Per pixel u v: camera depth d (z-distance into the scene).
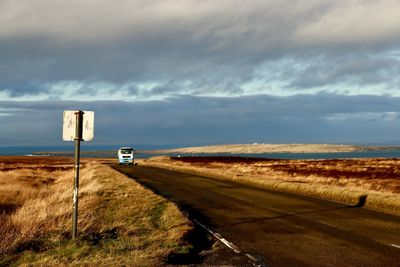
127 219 12.27
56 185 26.77
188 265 7.68
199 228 11.75
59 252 8.16
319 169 48.38
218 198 19.61
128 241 9.23
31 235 9.17
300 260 8.17
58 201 16.30
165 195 20.86
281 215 14.28
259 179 29.34
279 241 10.00
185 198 19.59
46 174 40.12
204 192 22.45
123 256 7.88
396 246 9.44
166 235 10.08
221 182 29.75
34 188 23.42
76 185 9.31
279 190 23.81
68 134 9.13
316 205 17.09
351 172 42.50
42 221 10.95
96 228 10.52
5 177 30.88
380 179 33.31
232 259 8.23
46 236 9.53
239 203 17.72
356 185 28.09
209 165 62.16
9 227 10.09
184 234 10.17
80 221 10.97
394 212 15.15
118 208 14.49
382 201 17.00
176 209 14.26
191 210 15.56
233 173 37.75
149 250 8.45
